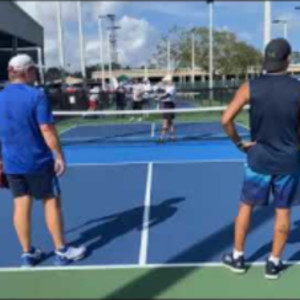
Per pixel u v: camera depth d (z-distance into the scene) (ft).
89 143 57.21
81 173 36.35
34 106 17.61
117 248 20.71
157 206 26.91
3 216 25.86
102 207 26.99
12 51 63.72
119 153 48.14
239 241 17.60
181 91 117.08
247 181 17.04
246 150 17.06
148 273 17.88
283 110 16.14
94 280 17.35
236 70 189.16
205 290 16.35
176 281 17.12
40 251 19.74
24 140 17.75
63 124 82.94
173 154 46.29
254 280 17.10
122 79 161.79
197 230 22.81
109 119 87.97
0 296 16.22
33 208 26.07
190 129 69.41
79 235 22.52
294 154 16.51
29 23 73.97
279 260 17.42
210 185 31.40
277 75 16.33
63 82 108.27
